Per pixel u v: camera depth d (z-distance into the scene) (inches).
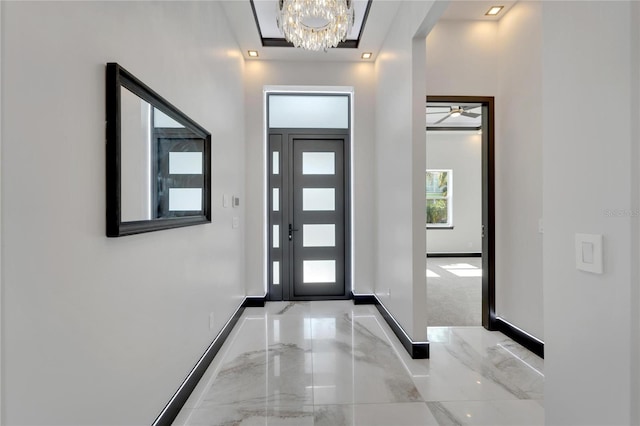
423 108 95.0
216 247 99.0
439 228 307.9
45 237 34.8
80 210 39.9
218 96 102.7
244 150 145.3
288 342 107.0
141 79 55.2
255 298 147.6
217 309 99.7
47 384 35.1
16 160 31.6
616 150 30.4
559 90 37.8
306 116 158.4
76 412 39.3
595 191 32.8
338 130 158.4
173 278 67.4
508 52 112.1
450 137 309.1
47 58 35.2
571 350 36.1
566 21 36.5
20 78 32.0
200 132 83.5
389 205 121.8
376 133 145.1
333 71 148.5
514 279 110.1
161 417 61.2
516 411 70.6
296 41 97.0
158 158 59.3
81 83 40.3
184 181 72.7
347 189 159.2
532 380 83.5
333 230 160.4
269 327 121.2
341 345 104.5
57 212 36.4
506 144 113.6
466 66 118.1
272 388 79.2
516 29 108.1
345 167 159.6
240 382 81.9
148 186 55.4
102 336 44.1
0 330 30.1
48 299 35.2
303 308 145.0
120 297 48.3
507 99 112.9
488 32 118.3
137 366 53.2
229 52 116.8
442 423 66.6
